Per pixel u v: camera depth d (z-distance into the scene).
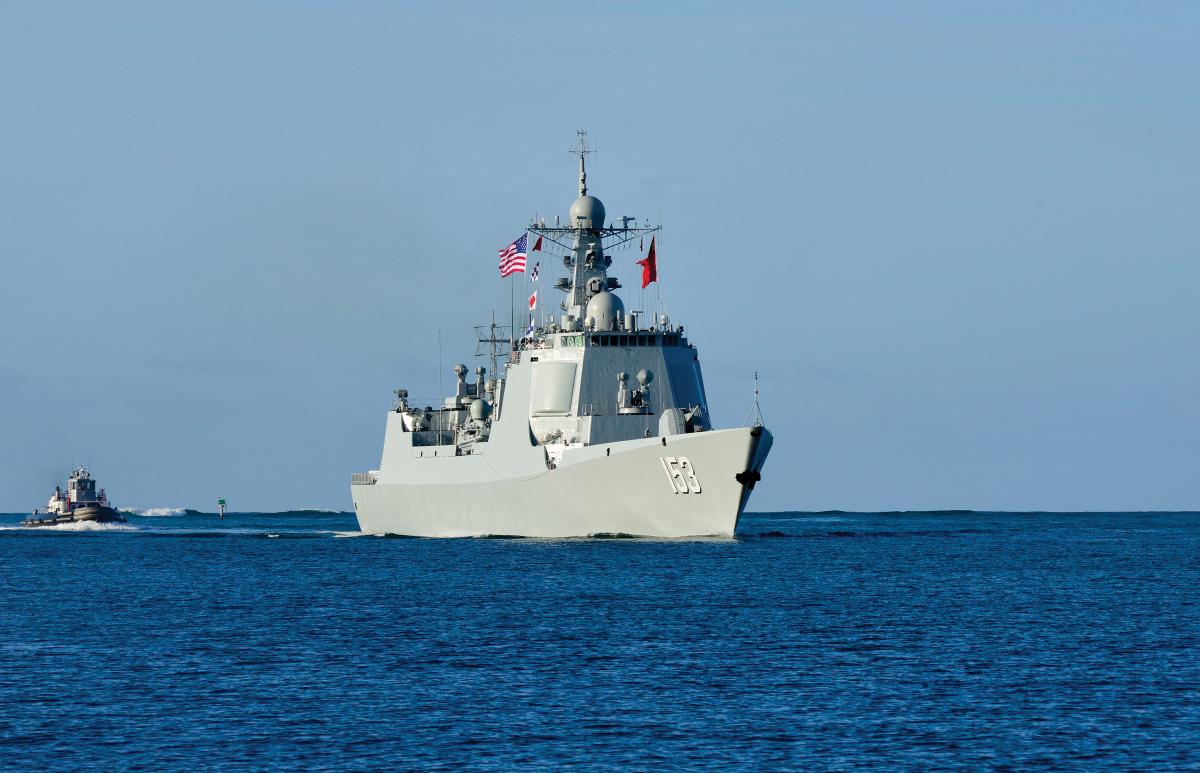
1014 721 162.88
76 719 167.12
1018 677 187.75
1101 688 180.50
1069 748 151.50
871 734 157.25
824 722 162.62
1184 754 149.12
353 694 179.38
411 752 151.00
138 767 147.12
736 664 197.12
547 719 164.62
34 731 161.50
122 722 165.50
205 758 149.88
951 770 143.75
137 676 193.12
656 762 146.75
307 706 172.75
